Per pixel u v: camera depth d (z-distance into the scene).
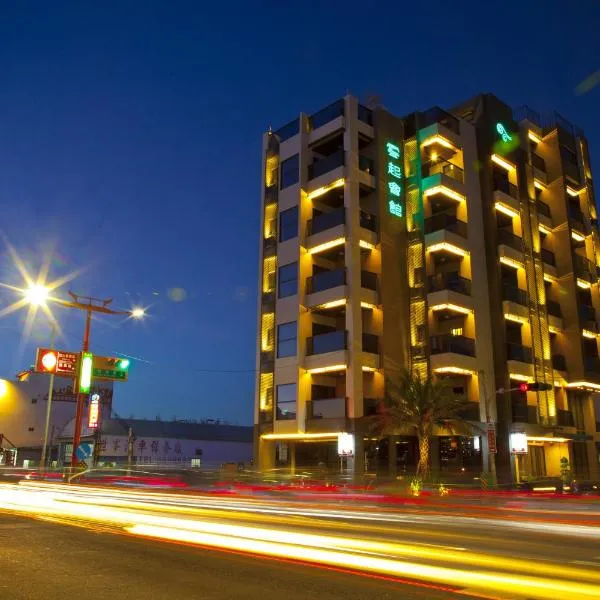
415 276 41.03
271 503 21.81
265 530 12.93
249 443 73.56
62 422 72.56
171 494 26.09
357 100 42.25
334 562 9.21
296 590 7.38
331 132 41.53
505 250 43.22
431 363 38.94
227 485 34.88
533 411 41.81
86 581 7.85
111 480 39.66
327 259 41.84
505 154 46.69
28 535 12.10
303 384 38.53
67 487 30.61
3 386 71.06
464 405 36.84
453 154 44.75
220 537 11.82
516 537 12.61
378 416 35.69
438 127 42.41
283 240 41.81
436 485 32.56
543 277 46.88
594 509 20.89
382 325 38.81
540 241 49.03
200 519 15.27
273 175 44.38
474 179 44.53
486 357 41.03
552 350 47.88
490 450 34.06
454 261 42.91
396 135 43.59
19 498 22.59
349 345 37.03
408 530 13.43
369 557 9.64
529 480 37.25
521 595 7.15
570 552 10.52
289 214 41.84
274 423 39.19
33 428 71.44
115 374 34.28
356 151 40.88
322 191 41.28
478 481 35.38
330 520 15.40
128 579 7.97
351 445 35.09
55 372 32.78
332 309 39.88
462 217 43.19
